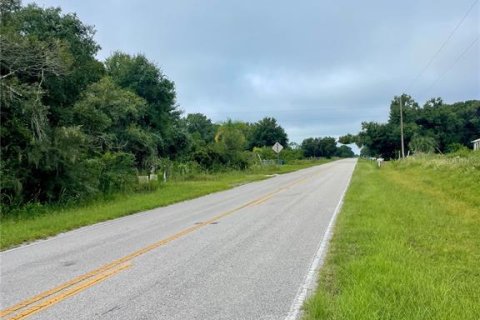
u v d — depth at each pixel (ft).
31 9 77.20
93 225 45.32
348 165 212.84
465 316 15.24
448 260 24.30
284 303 18.19
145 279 22.54
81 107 77.10
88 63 78.33
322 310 16.56
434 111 262.88
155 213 53.06
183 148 167.73
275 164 193.77
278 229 36.81
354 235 31.76
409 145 229.04
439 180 72.79
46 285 22.22
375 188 71.46
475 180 58.44
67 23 79.87
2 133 55.83
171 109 165.37
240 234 35.09
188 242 32.48
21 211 54.08
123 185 77.41
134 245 32.17
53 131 63.62
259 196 68.39
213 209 53.78
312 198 61.77
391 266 21.63
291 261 25.38
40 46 62.28
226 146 156.97
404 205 47.44
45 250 32.32
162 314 17.35
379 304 16.30
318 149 523.29
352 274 20.94
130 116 126.11
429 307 16.01
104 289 21.02
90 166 70.54
